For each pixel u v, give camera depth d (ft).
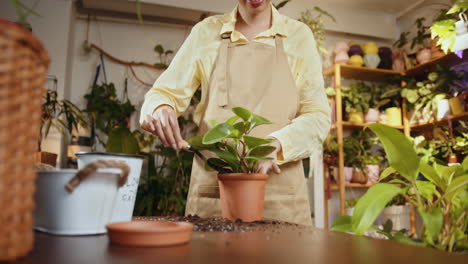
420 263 1.32
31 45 1.25
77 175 1.84
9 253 1.22
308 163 10.99
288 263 1.31
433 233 2.13
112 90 11.32
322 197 10.88
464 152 9.23
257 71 4.07
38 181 1.95
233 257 1.41
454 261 1.35
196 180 4.16
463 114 9.28
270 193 3.81
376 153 11.47
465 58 10.41
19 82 1.22
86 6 11.43
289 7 12.60
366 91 11.96
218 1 11.73
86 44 11.51
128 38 12.13
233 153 2.98
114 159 2.14
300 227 2.47
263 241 1.81
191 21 12.37
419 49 11.30
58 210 1.90
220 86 4.08
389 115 11.57
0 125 1.16
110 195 1.99
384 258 1.40
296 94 4.03
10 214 1.21
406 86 11.34
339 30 12.91
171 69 4.18
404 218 10.48
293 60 4.12
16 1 1.41
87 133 11.16
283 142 3.32
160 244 1.61
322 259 1.38
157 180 10.66
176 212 10.57
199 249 1.57
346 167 11.03
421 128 11.57
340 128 11.00
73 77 11.51
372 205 2.20
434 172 2.53
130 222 1.82
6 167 1.19
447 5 11.43
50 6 10.48
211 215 3.92
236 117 2.96
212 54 4.24
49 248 1.54
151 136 11.35
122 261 1.32
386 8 13.20
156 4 11.16
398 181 2.54
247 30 4.27
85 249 1.53
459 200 2.48
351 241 1.83
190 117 11.48
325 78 12.51
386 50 12.03
